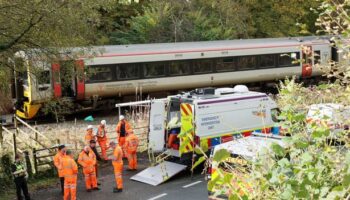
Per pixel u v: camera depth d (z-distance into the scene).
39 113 23.75
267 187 3.56
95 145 17.11
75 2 15.76
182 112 14.88
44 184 14.93
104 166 16.78
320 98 4.54
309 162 3.52
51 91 22.39
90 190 14.14
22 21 15.05
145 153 18.03
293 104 4.17
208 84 29.08
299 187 3.36
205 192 13.45
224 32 35.84
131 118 23.22
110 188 14.31
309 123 3.98
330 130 3.84
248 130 16.23
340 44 4.27
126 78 25.92
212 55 28.83
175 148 15.20
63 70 17.12
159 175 14.73
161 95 28.03
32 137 18.48
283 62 31.72
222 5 36.34
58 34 15.68
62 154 13.21
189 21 34.78
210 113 15.05
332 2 4.54
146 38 33.47
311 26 39.28
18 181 13.03
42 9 14.77
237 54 29.84
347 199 3.06
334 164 3.48
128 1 10.95
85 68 18.92
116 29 35.09
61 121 24.31
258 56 30.75
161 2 34.69
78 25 15.95
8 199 13.81
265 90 32.56
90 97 25.03
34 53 15.98
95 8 17.52
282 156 3.90
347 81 4.23
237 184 3.80
